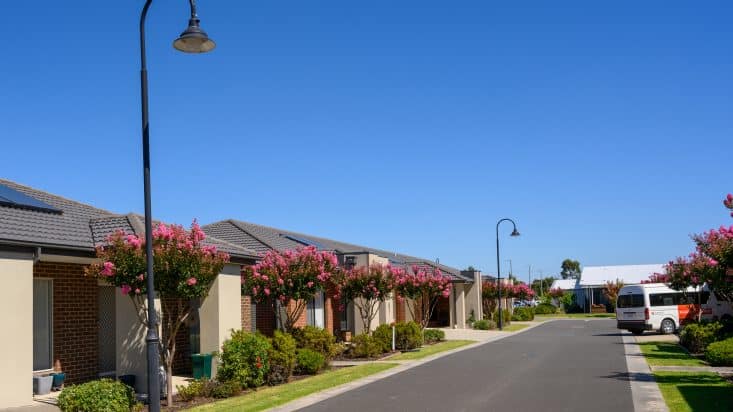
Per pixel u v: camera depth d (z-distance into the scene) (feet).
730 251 51.67
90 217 54.65
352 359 74.54
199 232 43.65
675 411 36.37
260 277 61.82
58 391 46.91
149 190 35.40
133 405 39.75
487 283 166.09
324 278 64.08
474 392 45.39
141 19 35.68
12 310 38.50
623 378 51.16
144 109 35.60
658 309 105.91
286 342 55.88
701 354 69.26
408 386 49.34
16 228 41.27
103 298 54.13
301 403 42.73
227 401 45.11
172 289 42.34
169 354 44.01
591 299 238.48
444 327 142.51
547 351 78.28
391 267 91.04
